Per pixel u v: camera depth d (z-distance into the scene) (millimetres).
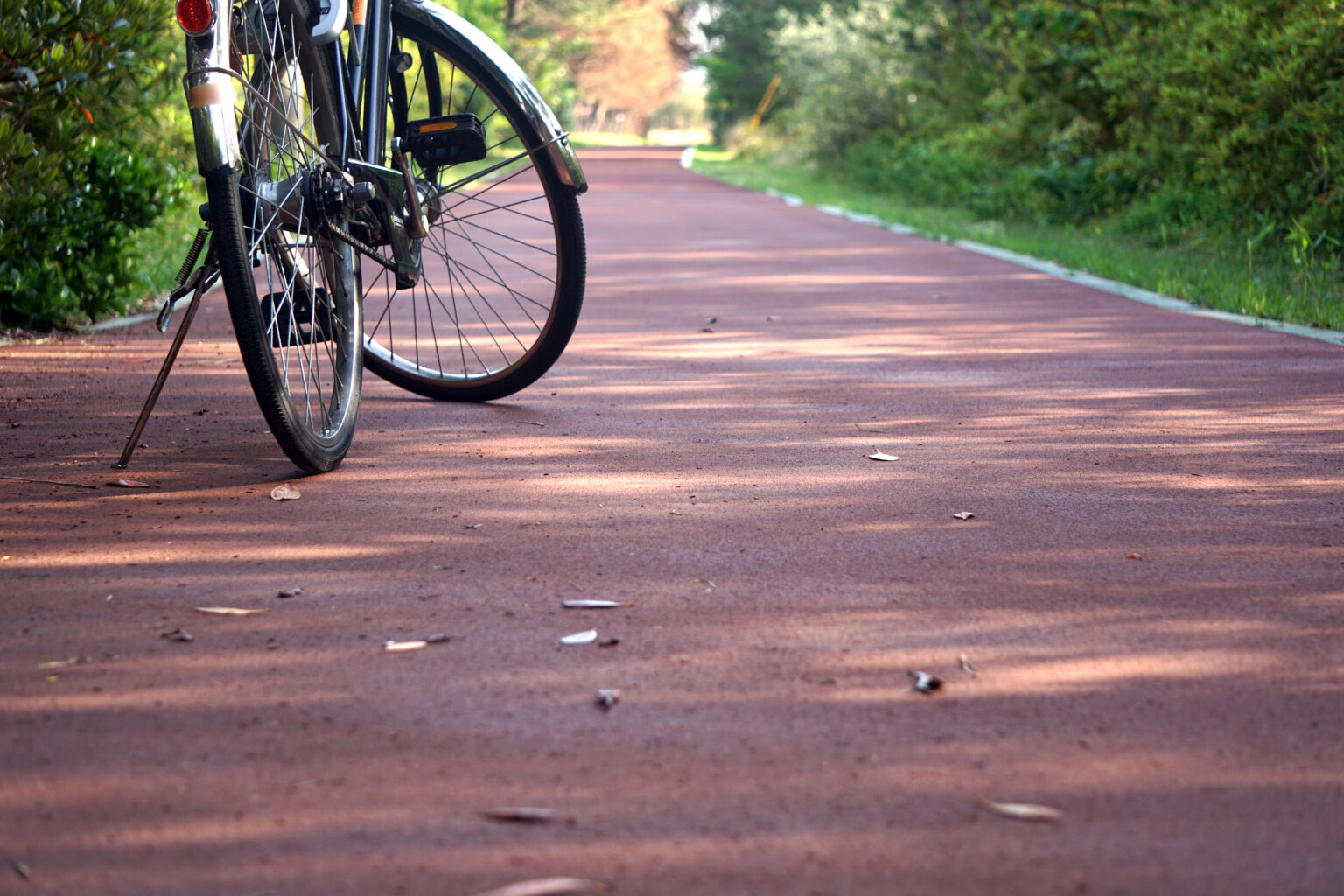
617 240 11523
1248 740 1955
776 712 2039
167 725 1989
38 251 6051
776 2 48750
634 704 2070
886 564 2783
